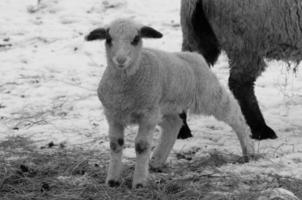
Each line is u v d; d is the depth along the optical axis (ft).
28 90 53.21
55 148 39.83
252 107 42.24
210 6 42.11
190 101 35.55
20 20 73.41
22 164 35.78
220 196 30.99
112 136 32.73
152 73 31.89
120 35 31.01
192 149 40.04
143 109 31.91
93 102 50.19
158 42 64.13
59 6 76.38
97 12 74.74
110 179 32.91
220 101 36.70
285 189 31.55
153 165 35.83
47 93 52.47
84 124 44.98
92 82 55.67
